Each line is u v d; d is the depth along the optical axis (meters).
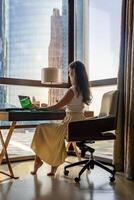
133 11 2.50
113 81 3.01
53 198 1.90
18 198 1.89
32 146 2.46
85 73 2.55
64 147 2.46
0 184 2.21
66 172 2.52
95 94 3.25
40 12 3.35
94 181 2.33
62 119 2.58
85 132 2.32
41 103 3.06
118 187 2.17
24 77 3.18
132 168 2.41
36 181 2.30
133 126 2.45
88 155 3.08
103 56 3.22
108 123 2.40
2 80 2.95
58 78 3.11
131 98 2.47
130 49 2.52
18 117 2.27
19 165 2.86
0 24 3.09
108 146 3.11
